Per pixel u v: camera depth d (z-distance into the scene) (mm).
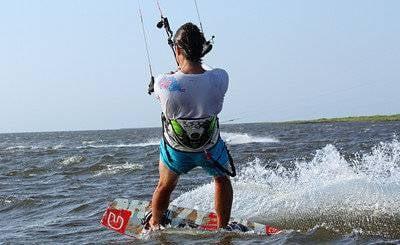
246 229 20828
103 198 36844
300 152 84625
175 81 18250
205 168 19641
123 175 58656
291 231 20469
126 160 85375
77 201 36375
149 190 41094
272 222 22953
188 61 18516
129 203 22547
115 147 159250
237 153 89250
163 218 21344
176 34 18578
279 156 76688
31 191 46156
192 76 18266
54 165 83062
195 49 18312
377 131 192250
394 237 19375
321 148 93938
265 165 62188
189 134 18531
